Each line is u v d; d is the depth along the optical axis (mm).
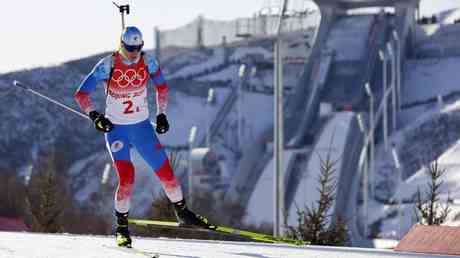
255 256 29016
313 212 83312
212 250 31438
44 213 98250
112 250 30094
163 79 32469
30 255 28219
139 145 32000
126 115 31703
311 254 29953
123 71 31484
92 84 31750
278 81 123562
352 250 31609
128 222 32500
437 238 35594
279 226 113000
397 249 36344
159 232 82125
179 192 32500
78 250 30016
